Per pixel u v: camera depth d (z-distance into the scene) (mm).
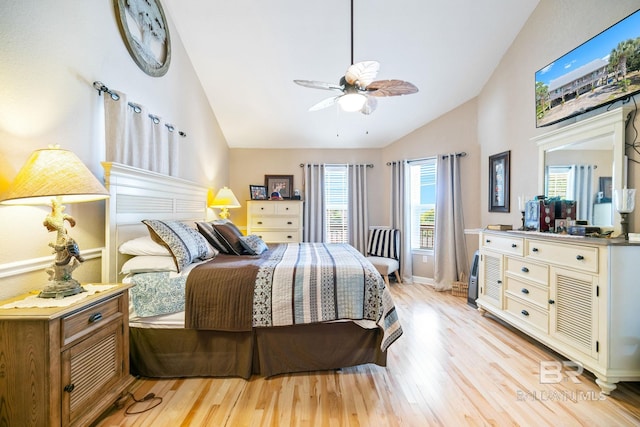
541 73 2705
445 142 4258
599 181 2211
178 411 1614
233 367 1943
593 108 2219
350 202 4980
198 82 3564
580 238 1972
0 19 1376
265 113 4184
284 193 5020
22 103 1486
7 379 1187
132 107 2240
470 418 1547
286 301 1889
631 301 1728
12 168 1447
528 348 2338
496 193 3582
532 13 2920
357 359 1993
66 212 1775
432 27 2941
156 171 2562
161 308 1858
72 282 1469
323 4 2705
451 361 2141
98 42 1976
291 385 1860
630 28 1958
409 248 4613
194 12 2830
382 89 2227
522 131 3127
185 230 2289
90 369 1396
